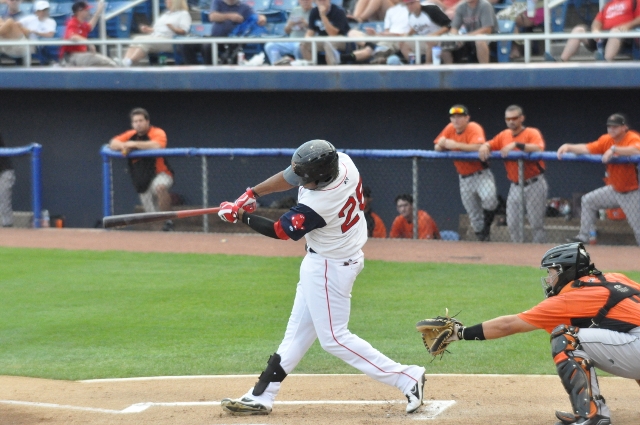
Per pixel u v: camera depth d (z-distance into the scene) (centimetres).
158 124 4838
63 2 5031
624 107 4259
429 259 3425
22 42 4641
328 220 1538
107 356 2189
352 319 2528
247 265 3359
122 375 2017
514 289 2870
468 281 3011
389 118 4562
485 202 3778
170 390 1875
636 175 3488
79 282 3086
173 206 4447
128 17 4894
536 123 4394
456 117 3716
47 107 4931
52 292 2934
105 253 3631
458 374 1986
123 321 2548
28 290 2964
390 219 4481
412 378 1636
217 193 4703
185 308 2698
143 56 4681
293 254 3584
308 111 4659
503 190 4256
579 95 4309
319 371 2045
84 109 4884
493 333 1525
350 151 3900
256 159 4662
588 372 1455
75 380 1978
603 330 1463
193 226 4319
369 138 4603
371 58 4394
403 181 4444
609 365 1473
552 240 3856
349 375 1995
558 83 4066
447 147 3744
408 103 4528
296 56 4459
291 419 1625
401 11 4359
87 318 2589
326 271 1580
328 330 1603
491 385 1878
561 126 4359
